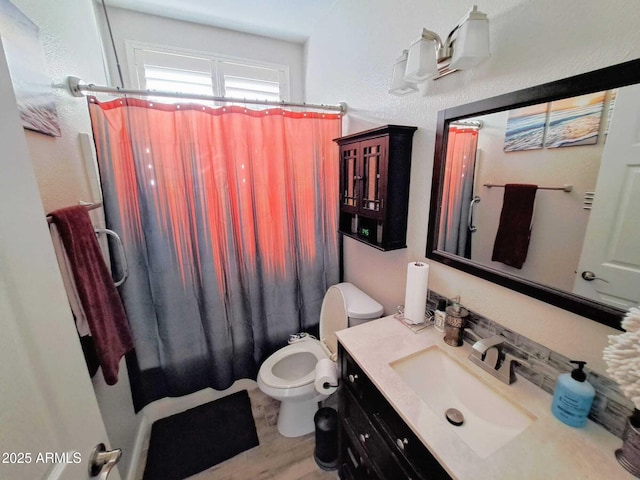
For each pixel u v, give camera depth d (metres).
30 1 0.93
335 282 2.04
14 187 0.47
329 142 1.80
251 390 2.02
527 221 0.85
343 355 1.16
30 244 0.50
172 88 2.05
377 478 0.99
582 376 0.74
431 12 1.09
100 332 0.97
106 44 1.84
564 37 0.71
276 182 1.74
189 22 1.99
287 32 2.13
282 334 1.99
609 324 0.68
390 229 1.32
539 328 0.86
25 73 0.86
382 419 0.93
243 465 1.50
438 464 0.69
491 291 0.99
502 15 0.84
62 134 1.12
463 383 0.98
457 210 1.08
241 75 2.19
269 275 1.87
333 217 1.93
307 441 1.63
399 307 1.34
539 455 0.67
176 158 1.50
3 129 0.46
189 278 1.67
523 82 0.81
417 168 1.26
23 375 0.46
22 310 0.47
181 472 1.47
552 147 0.76
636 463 0.61
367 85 1.52
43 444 0.48
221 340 1.80
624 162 0.63
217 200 1.63
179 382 1.78
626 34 0.60
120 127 1.40
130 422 1.53
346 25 1.65
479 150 0.97
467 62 0.89
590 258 0.71
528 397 0.84
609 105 0.65
